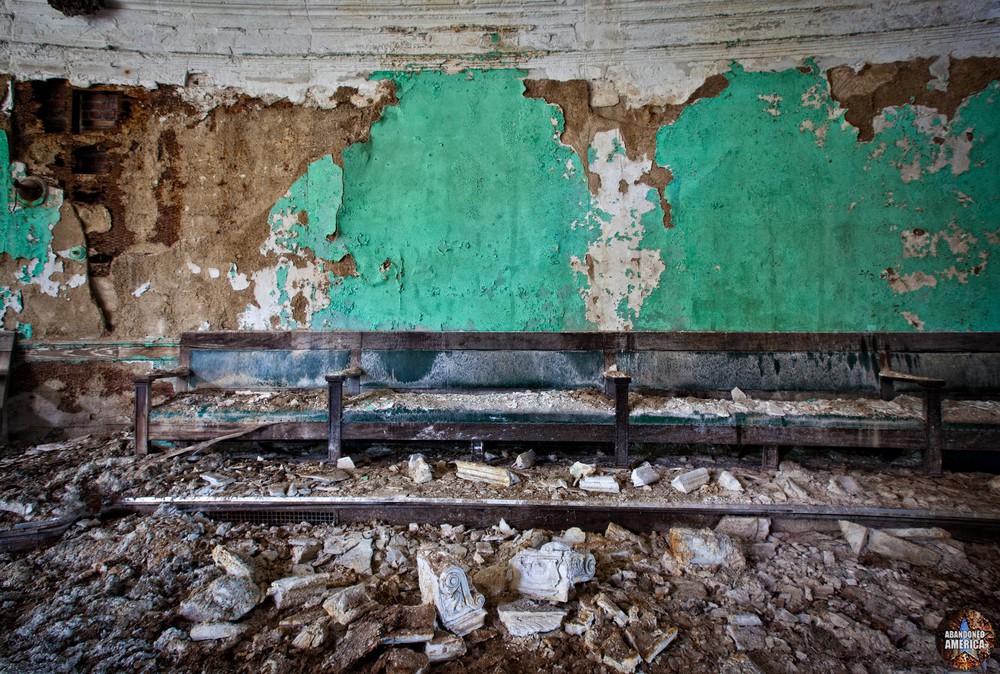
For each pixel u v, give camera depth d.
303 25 3.34
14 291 3.33
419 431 2.66
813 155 3.30
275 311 3.45
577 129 3.41
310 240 3.43
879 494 2.37
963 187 3.20
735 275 3.36
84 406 3.36
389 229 3.45
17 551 2.13
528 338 3.28
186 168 3.42
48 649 1.58
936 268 3.23
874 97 3.25
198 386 3.23
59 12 3.23
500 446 3.11
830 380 3.12
